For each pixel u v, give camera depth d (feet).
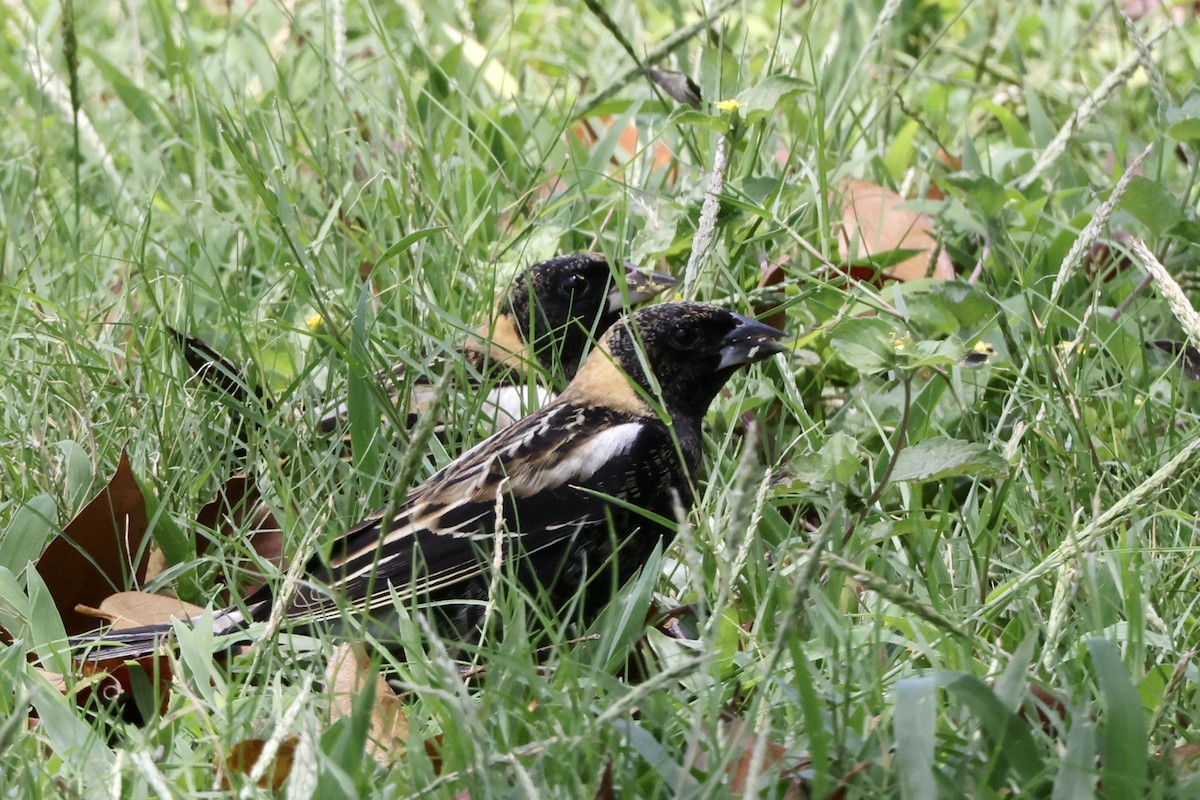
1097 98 31.04
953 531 23.03
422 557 21.11
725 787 15.64
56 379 25.76
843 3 42.06
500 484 19.80
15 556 22.27
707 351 23.79
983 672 18.74
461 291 29.22
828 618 17.76
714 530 21.34
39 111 35.04
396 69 31.42
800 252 30.12
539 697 16.97
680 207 28.86
